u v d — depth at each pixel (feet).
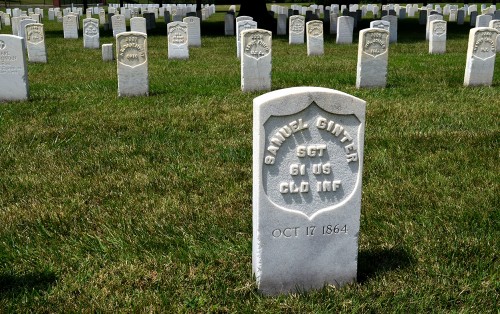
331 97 10.99
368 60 26.99
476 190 17.10
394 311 11.25
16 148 20.08
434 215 15.57
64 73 31.89
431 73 30.19
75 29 50.96
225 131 21.22
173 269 12.92
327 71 31.37
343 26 44.11
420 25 63.57
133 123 22.15
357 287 12.09
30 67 33.76
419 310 11.41
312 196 11.45
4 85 25.05
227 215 15.75
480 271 12.72
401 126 21.53
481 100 24.63
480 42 26.81
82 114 23.29
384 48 26.99
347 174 11.49
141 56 25.75
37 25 35.09
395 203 16.43
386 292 11.87
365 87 27.25
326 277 12.01
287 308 11.32
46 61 35.70
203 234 14.66
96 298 11.84
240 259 13.28
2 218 15.89
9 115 23.18
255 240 11.72
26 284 12.45
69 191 17.43
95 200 17.01
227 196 16.97
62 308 11.55
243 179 17.93
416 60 34.83
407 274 12.55
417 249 13.61
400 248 13.74
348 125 11.26
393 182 17.56
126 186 17.57
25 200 17.02
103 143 20.39
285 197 11.34
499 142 20.03
